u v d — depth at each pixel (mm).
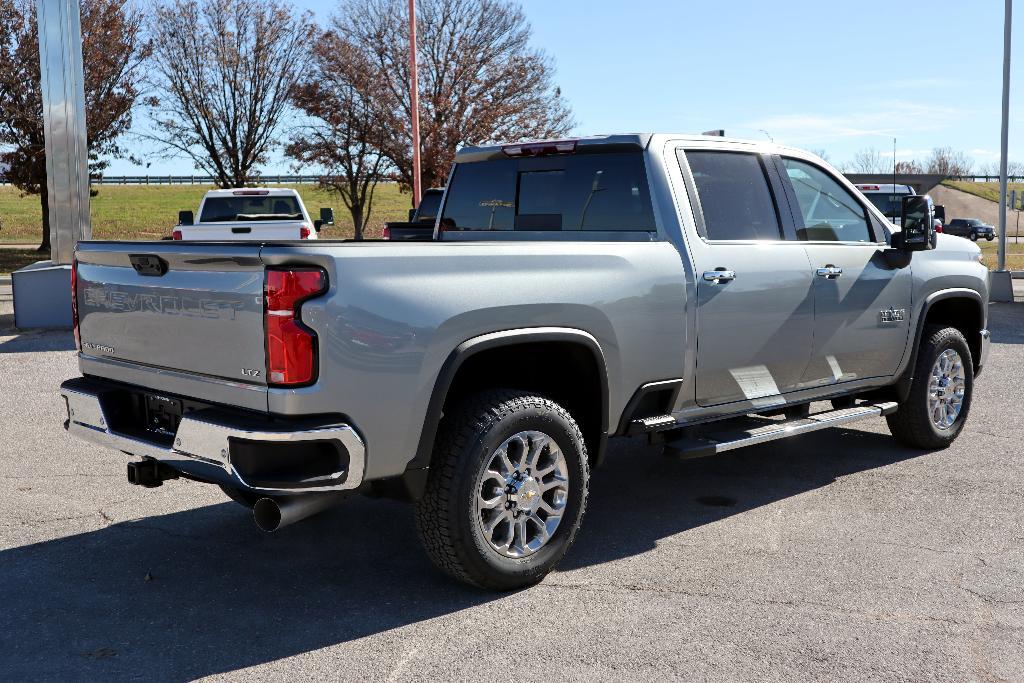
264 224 14906
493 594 4016
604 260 4277
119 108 29938
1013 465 6043
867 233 5797
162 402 3969
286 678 3277
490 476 3898
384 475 3639
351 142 30703
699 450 4582
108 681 3258
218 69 30047
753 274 4914
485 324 3820
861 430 7062
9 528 4871
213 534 4801
